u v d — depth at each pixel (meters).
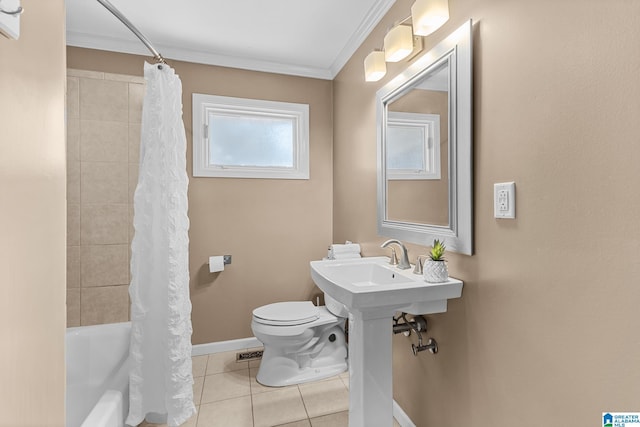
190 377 1.59
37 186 0.58
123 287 2.10
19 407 0.52
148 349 1.54
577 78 0.75
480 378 1.08
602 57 0.70
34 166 0.57
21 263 0.53
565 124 0.78
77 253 2.02
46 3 0.61
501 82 0.98
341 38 2.12
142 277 1.53
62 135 0.67
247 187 2.44
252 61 2.40
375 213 1.87
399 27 1.38
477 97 1.08
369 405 1.21
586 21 0.73
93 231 2.04
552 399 0.83
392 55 1.45
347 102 2.29
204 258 2.34
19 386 0.52
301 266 2.57
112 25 1.96
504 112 0.97
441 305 1.19
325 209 2.63
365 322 1.20
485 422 1.06
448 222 1.24
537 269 0.86
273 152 2.57
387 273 1.47
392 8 1.65
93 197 2.04
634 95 0.64
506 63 0.96
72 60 2.05
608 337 0.70
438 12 1.16
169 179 1.56
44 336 0.60
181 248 1.61
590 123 0.73
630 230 0.65
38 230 0.58
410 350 1.50
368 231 1.97
